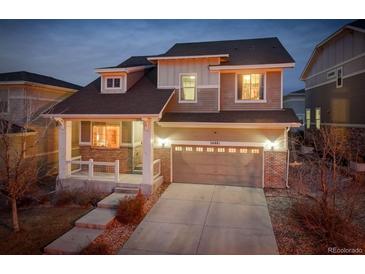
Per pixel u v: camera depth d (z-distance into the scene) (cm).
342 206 965
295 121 1169
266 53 1493
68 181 1230
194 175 1347
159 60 1405
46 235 800
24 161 1130
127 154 1377
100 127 1406
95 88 1505
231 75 1393
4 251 709
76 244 732
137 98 1309
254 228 836
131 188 1169
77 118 1218
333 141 1472
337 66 1853
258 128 1265
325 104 2045
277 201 1080
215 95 1372
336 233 705
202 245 736
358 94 1593
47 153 1659
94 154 1415
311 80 2359
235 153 1300
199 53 1523
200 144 1325
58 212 988
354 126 1634
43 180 1498
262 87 1367
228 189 1252
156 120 1222
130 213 888
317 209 809
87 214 925
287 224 855
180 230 830
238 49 1614
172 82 1413
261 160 1273
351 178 1171
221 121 1226
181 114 1373
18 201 1059
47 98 1759
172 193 1195
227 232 812
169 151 1359
